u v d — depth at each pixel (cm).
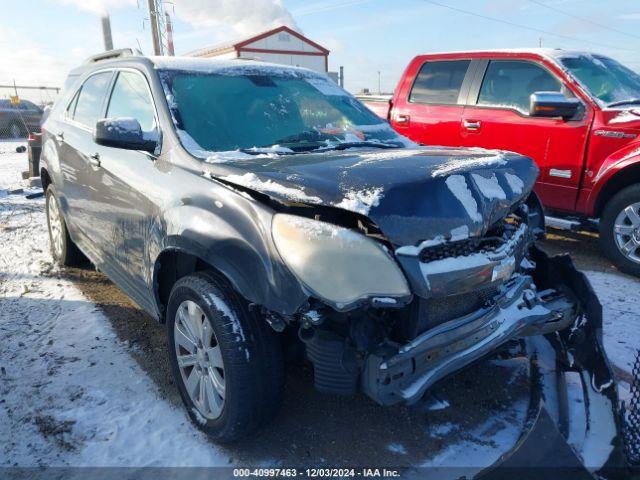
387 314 221
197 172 264
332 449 250
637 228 459
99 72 406
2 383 305
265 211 222
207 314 237
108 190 335
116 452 250
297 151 301
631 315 381
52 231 509
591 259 518
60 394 295
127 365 326
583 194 502
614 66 565
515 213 284
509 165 262
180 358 268
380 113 709
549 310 257
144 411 281
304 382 304
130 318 391
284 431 263
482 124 579
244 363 226
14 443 256
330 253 203
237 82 342
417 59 669
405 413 276
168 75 322
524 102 552
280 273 210
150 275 288
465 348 222
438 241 207
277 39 2602
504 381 303
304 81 381
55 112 477
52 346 349
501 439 254
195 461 244
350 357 212
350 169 233
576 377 290
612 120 475
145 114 320
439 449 249
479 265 215
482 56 598
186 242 248
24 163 1290
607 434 229
